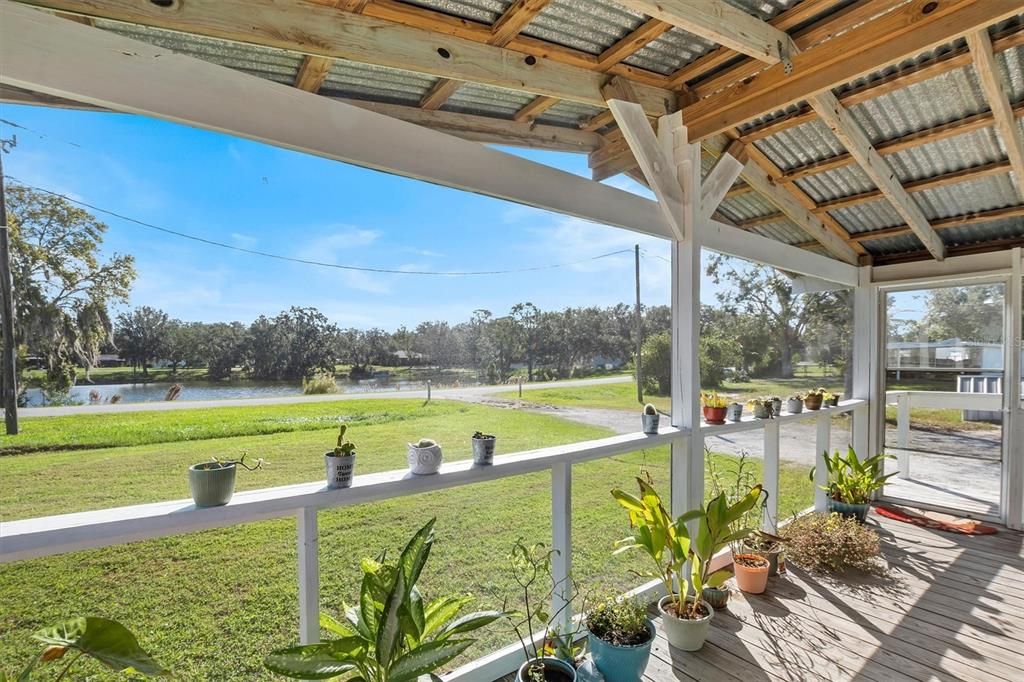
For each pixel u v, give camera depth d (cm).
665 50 235
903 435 473
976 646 241
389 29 176
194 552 158
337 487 173
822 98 251
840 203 385
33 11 127
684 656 234
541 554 244
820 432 429
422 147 197
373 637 149
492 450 212
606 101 243
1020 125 275
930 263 450
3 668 129
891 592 296
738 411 330
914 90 260
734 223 435
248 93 158
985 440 424
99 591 143
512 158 224
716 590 276
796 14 211
